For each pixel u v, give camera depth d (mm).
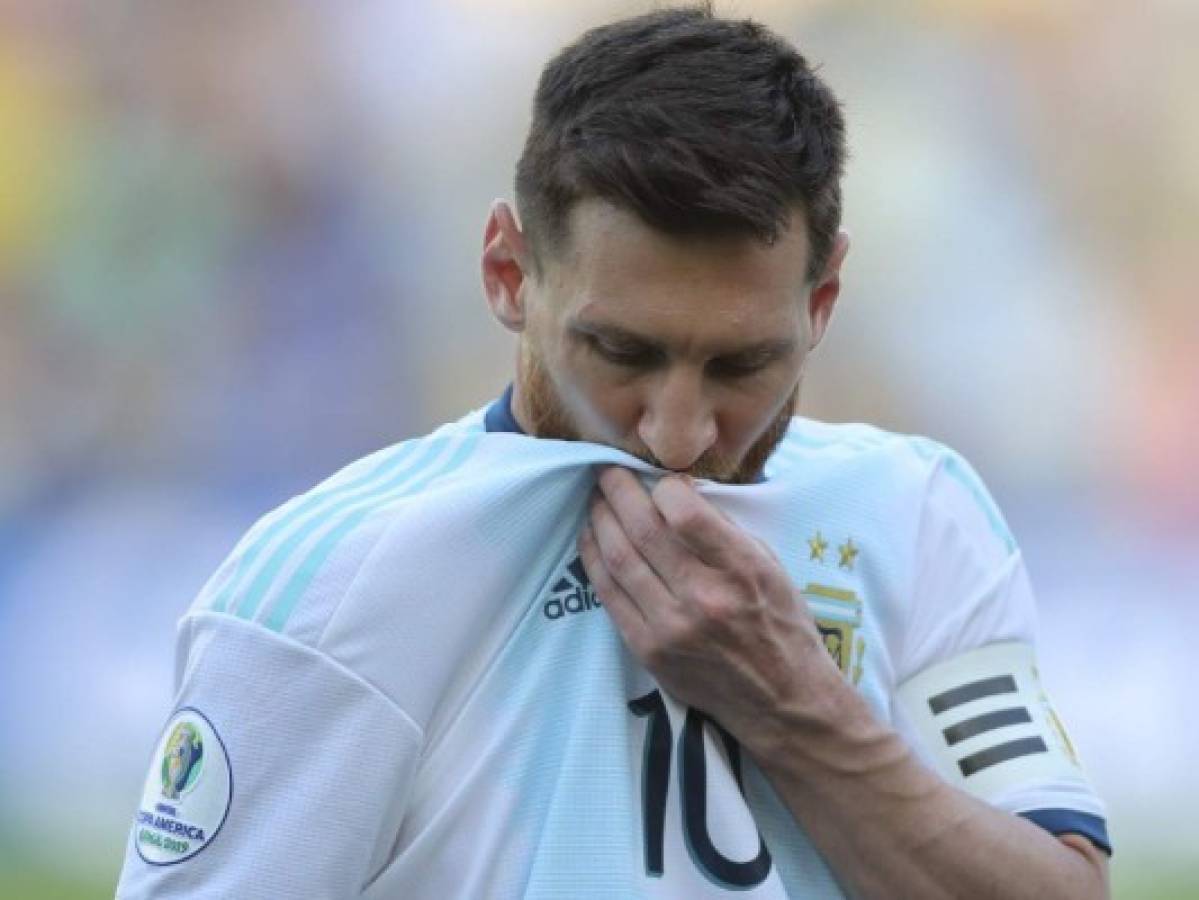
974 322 35062
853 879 5363
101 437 33312
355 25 36812
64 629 27453
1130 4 36656
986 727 5734
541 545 5355
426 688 5152
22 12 36406
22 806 21531
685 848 5176
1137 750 24031
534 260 5180
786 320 4996
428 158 36750
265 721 5059
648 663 5250
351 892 5094
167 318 34594
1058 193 36219
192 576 30344
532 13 37375
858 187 35875
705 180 4691
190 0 36469
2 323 34031
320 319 35281
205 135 36125
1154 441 34188
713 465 5266
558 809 5098
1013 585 6086
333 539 5207
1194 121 36500
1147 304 35562
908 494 5941
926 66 36688
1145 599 29078
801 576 5570
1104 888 5621
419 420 35375
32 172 35531
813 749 5289
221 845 5035
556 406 5391
